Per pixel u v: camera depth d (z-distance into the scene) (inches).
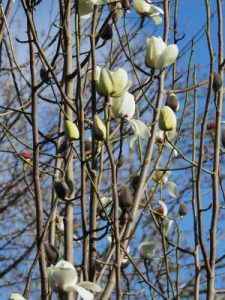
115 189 62.3
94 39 68.7
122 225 68.6
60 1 73.3
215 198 66.1
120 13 76.8
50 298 66.7
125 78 65.8
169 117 70.8
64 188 67.6
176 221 74.7
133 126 68.3
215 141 68.0
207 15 69.7
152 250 71.9
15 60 71.4
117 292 61.4
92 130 65.1
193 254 68.0
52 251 67.1
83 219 64.6
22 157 73.6
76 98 66.6
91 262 66.9
